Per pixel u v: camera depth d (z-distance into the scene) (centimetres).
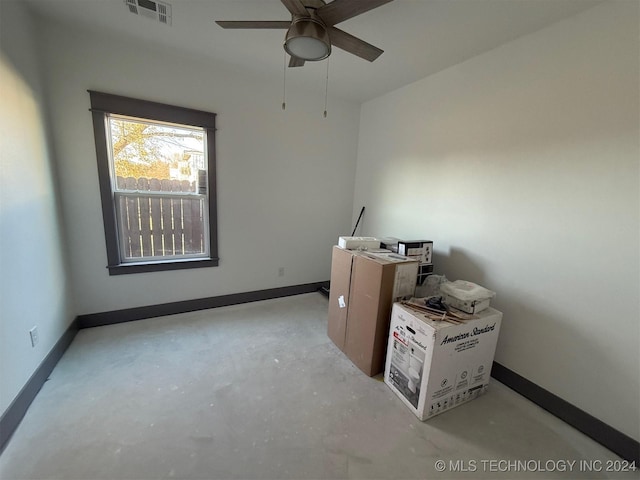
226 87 260
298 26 138
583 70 156
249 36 204
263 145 289
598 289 155
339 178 346
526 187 185
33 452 130
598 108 151
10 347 142
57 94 201
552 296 175
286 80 280
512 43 189
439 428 158
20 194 158
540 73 175
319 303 321
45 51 194
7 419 136
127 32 204
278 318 280
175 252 272
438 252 252
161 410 159
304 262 343
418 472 133
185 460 131
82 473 122
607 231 151
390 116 300
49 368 182
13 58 157
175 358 207
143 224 254
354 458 137
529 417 171
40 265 177
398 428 157
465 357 169
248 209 295
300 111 303
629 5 139
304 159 317
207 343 229
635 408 144
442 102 242
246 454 136
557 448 150
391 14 167
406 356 172
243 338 240
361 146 345
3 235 141
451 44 198
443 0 154
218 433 146
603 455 148
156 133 247
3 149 143
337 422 158
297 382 189
